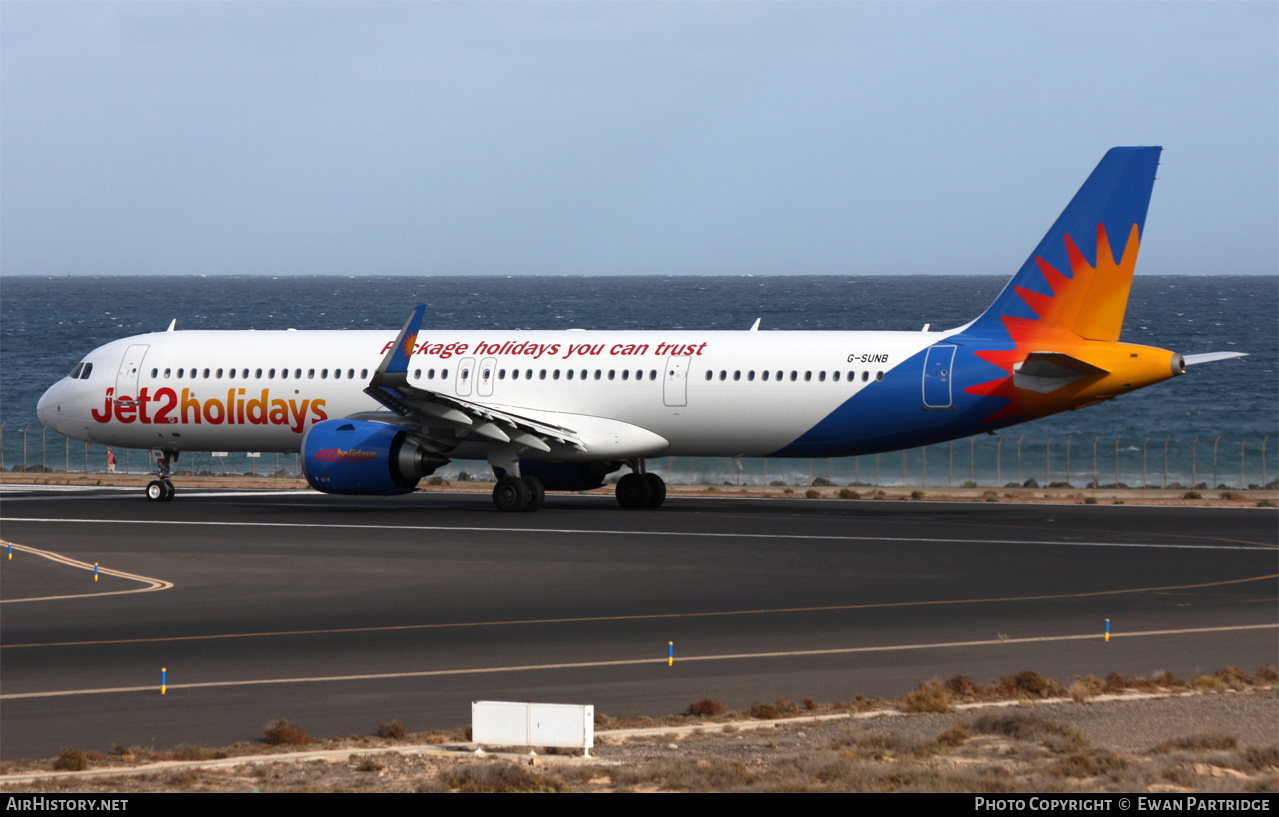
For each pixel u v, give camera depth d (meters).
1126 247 148.62
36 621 96.06
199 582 113.31
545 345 170.75
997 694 72.19
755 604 101.81
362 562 123.81
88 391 184.12
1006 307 154.12
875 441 158.50
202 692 73.50
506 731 61.38
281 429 178.88
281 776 55.97
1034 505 179.88
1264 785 52.66
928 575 115.56
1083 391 149.62
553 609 100.06
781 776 54.56
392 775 55.97
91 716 68.06
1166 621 94.19
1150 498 193.12
